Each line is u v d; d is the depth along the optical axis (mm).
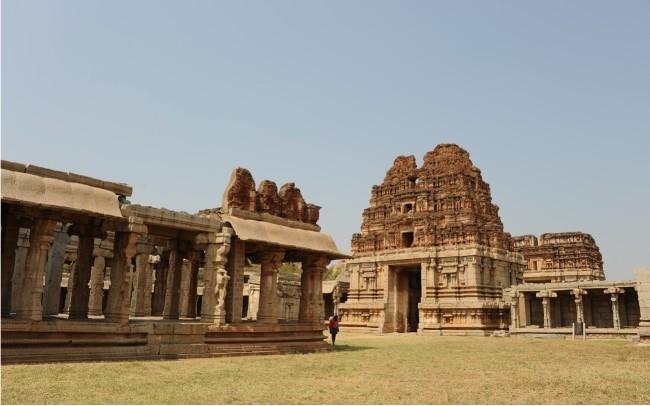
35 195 19844
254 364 22219
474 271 58562
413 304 69562
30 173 20703
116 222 23281
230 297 27938
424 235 63250
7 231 23000
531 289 53031
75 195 21203
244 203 29688
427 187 68562
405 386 16828
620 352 30938
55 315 28219
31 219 21500
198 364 21484
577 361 25484
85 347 20953
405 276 67938
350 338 49312
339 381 17703
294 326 31031
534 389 16391
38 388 14109
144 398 13445
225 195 29516
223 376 18031
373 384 17172
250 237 27656
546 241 84625
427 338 49781
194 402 13180
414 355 28781
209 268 26656
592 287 48750
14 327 19016
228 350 25984
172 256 29875
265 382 16984
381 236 68562
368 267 67562
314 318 32719
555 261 81812
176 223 25031
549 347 35406
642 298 39906
